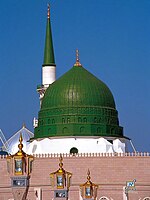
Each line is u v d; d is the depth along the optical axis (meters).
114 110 188.75
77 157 167.38
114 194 165.38
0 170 168.38
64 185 157.38
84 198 159.88
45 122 185.50
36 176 166.38
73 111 183.38
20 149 163.25
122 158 166.50
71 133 180.88
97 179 166.00
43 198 165.75
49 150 180.62
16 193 160.75
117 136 185.38
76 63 193.75
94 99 185.50
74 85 186.75
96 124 182.75
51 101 186.75
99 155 167.38
